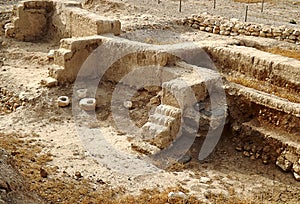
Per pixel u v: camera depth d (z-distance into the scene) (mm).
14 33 18938
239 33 16469
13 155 10516
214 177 10430
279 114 11195
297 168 10281
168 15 18703
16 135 11992
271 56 12805
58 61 14664
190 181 10234
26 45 18531
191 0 22281
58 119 13086
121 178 10211
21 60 17031
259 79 12703
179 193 9375
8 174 8695
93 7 20578
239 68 13234
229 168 10852
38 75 15516
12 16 20234
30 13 18844
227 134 11875
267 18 17984
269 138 10953
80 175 10102
